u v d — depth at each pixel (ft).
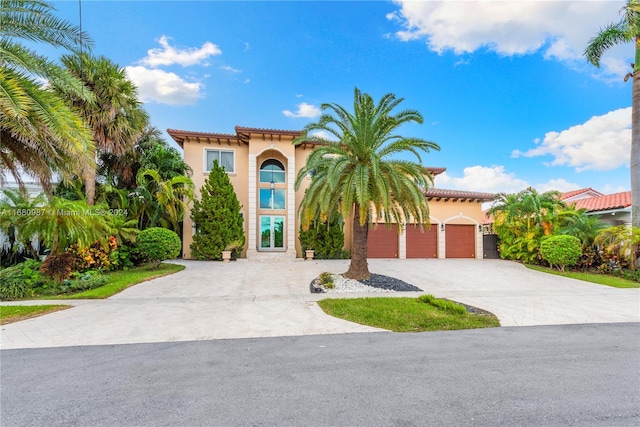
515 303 30.50
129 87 50.29
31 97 26.13
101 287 35.58
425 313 25.66
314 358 15.97
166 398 11.62
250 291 35.88
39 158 32.94
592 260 53.26
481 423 9.93
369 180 38.27
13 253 49.08
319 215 42.73
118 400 11.48
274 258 65.92
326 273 43.04
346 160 37.11
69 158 32.09
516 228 65.21
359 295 34.24
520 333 20.77
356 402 11.30
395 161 39.52
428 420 10.09
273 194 71.61
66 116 28.09
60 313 25.59
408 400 11.46
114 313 25.64
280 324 22.74
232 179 69.97
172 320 23.67
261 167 72.49
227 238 62.44
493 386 12.66
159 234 47.62
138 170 61.31
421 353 16.78
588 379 13.39
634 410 10.84
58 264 35.65
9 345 18.10
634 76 47.98
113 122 49.34
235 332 20.77
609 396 11.85
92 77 46.60
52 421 10.07
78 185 51.75
